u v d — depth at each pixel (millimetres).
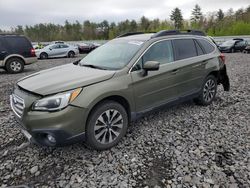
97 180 3000
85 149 3695
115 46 4609
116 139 3746
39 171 3215
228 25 69938
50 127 3090
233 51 24266
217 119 4797
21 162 3418
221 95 6441
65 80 3438
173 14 80312
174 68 4484
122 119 3768
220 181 2939
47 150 3688
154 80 4152
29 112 3176
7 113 5348
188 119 4789
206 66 5234
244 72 10250
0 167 3309
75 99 3203
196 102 5547
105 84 3502
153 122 4648
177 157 3455
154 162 3354
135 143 3857
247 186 2846
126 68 3836
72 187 2891
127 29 84375
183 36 4961
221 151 3590
